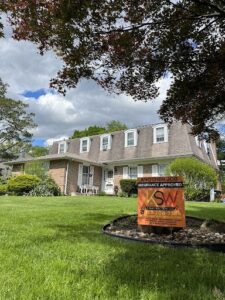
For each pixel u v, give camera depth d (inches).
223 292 91.5
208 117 280.2
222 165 1214.3
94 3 171.3
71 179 954.1
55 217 277.7
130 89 251.1
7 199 541.3
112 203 491.8
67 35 189.0
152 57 228.7
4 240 163.0
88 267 114.8
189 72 243.0
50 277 100.3
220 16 209.2
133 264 121.4
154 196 206.4
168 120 291.3
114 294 87.7
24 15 178.2
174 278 104.6
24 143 1364.4
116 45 208.7
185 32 219.5
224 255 142.9
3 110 1272.1
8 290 86.9
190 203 557.0
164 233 201.5
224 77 238.8
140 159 936.3
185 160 729.0
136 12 198.4
